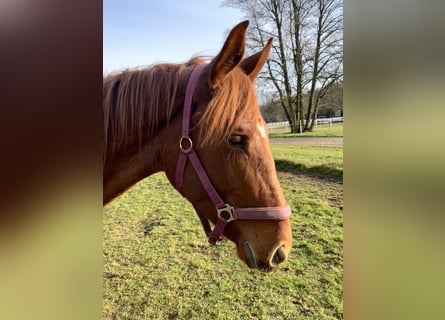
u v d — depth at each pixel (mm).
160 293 2379
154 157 1164
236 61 1031
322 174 4332
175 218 3816
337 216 3309
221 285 2494
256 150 1069
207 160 1074
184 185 1121
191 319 2094
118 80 1200
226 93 1044
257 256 1090
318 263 2686
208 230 1198
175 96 1143
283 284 2457
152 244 3162
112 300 2299
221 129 1028
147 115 1159
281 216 1081
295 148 5223
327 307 2191
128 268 2727
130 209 4121
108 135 1169
